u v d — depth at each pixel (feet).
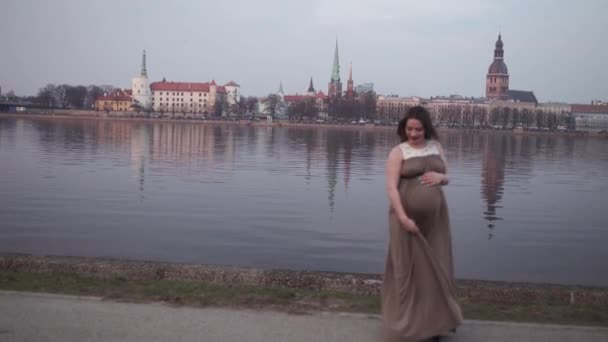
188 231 66.23
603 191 112.47
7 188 93.97
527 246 63.36
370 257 57.21
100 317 25.91
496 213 84.58
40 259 35.22
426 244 23.66
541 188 116.78
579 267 55.31
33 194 88.63
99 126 412.57
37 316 25.84
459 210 86.94
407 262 23.86
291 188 105.09
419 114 24.38
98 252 56.29
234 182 111.55
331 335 24.58
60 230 65.10
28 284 30.83
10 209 76.28
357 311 27.73
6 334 23.75
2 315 25.82
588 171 160.56
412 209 24.08
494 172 151.23
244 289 30.89
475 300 31.35
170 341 23.53
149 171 126.00
